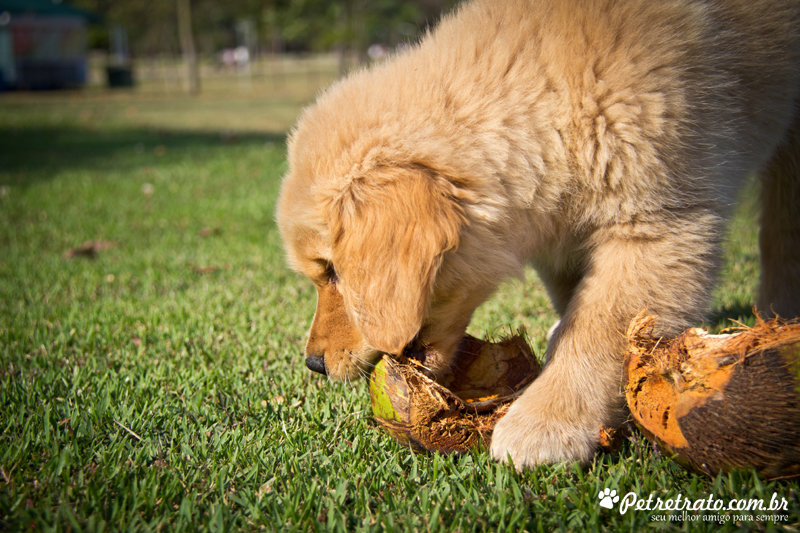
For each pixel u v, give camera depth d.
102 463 0.68
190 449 0.71
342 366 0.72
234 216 1.88
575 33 0.69
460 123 0.68
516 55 0.70
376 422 0.76
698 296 0.69
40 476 0.67
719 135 0.71
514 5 0.73
